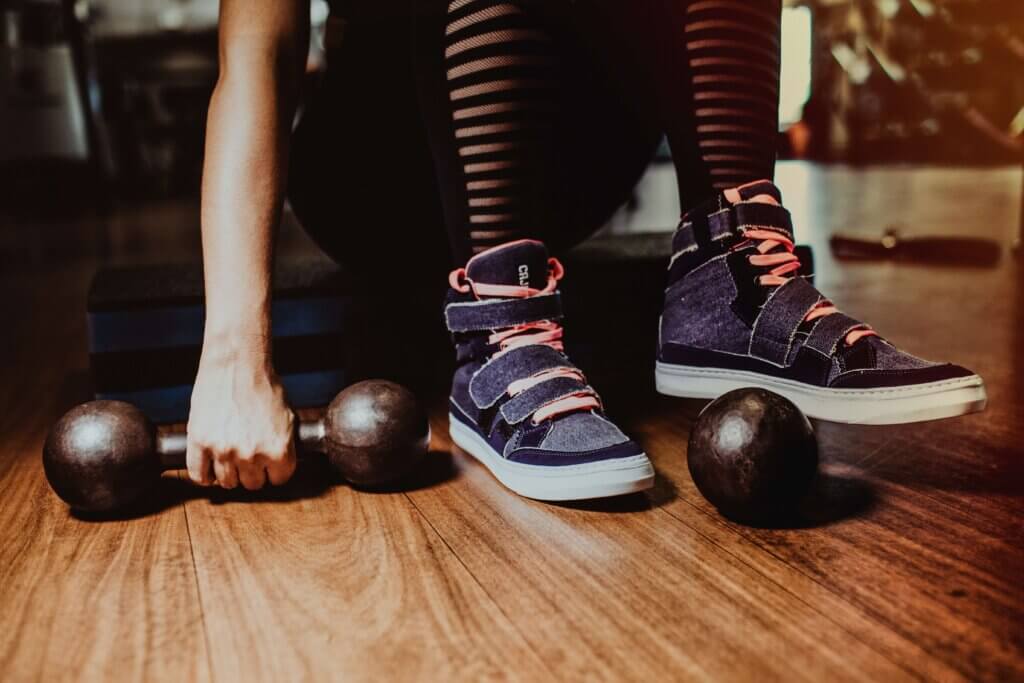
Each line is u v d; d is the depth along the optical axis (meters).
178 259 4.30
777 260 1.27
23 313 2.99
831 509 1.02
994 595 0.80
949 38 5.07
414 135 1.54
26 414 1.62
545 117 1.13
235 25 1.07
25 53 6.31
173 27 9.30
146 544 0.97
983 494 1.05
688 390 1.37
